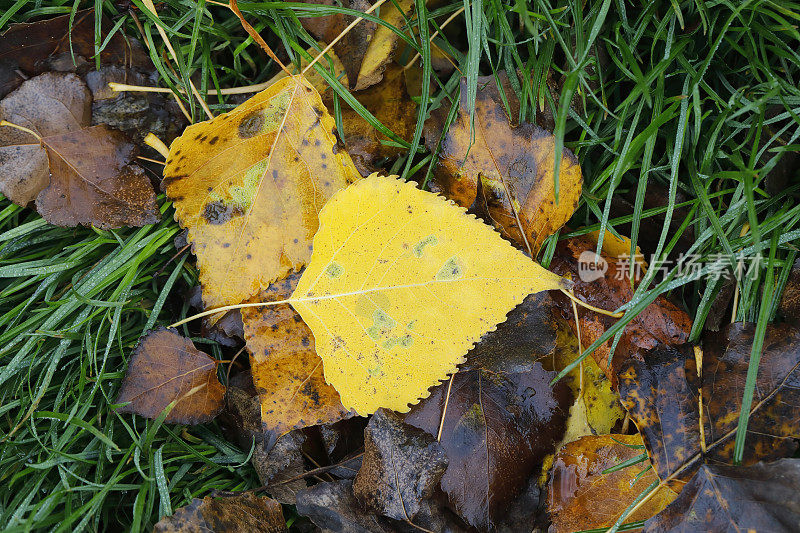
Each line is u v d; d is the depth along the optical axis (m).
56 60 0.38
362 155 0.40
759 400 0.37
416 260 0.37
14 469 0.39
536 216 0.38
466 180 0.38
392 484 0.37
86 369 0.39
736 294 0.39
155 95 0.39
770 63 0.39
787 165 0.39
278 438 0.38
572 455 0.38
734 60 0.40
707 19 0.38
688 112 0.38
